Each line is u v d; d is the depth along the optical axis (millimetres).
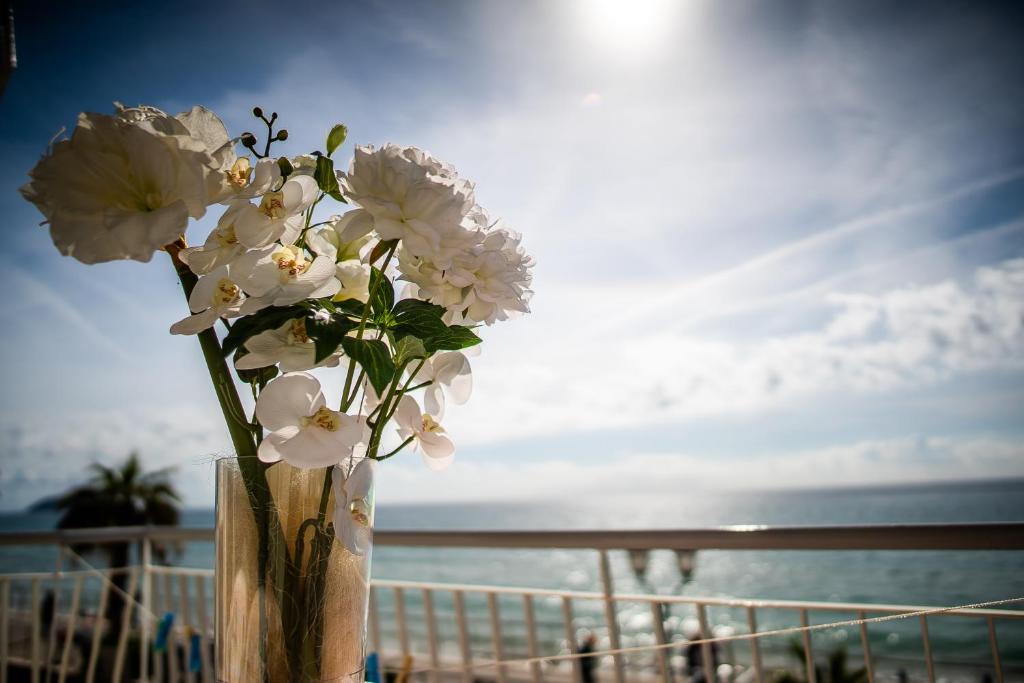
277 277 729
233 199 740
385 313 835
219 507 795
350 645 789
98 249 702
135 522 22531
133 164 686
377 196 752
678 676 16438
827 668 13102
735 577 32094
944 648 19328
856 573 31312
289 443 719
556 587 31844
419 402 903
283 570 764
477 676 10188
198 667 2299
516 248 881
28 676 3482
